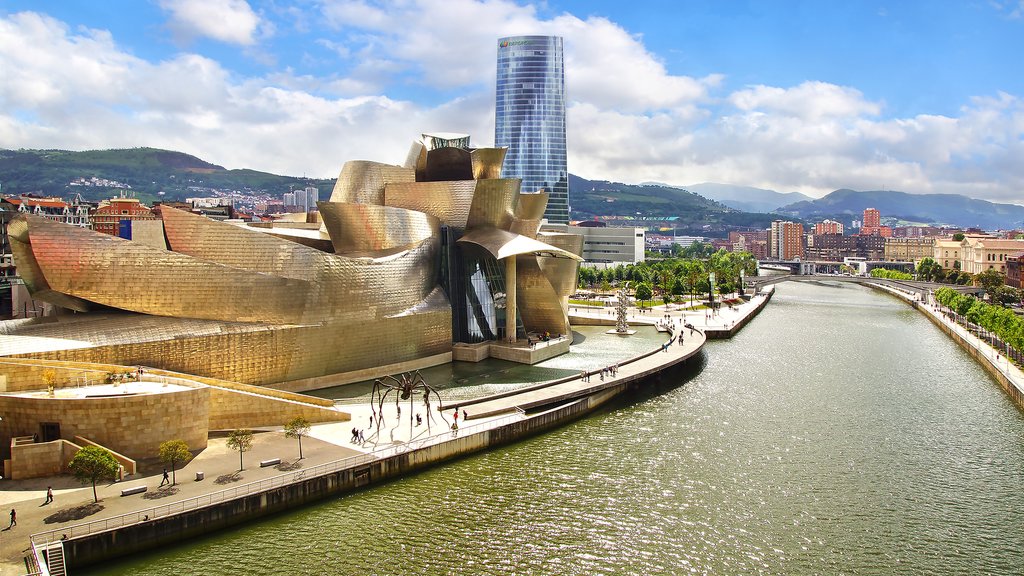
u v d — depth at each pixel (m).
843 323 139.00
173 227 61.66
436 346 80.00
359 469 45.16
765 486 46.97
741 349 104.06
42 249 54.44
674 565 36.47
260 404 52.81
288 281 62.53
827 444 56.06
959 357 97.94
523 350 82.12
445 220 85.38
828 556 37.56
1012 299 173.38
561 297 99.19
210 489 40.62
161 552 36.62
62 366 48.84
